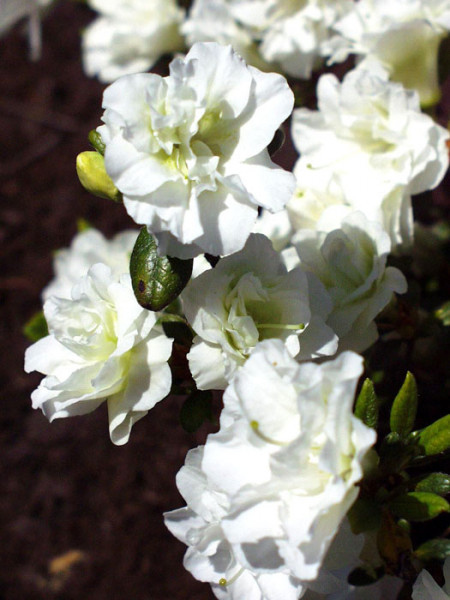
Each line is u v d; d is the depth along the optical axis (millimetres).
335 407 205
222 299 252
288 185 238
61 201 830
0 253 809
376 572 268
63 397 258
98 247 411
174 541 633
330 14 376
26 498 679
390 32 331
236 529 219
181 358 277
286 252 309
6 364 740
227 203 236
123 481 665
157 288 248
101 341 259
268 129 240
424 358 355
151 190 228
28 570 646
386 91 306
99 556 641
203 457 231
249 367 222
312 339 263
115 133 234
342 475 213
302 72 385
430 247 387
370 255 289
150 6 456
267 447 225
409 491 256
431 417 361
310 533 211
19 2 627
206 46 231
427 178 313
